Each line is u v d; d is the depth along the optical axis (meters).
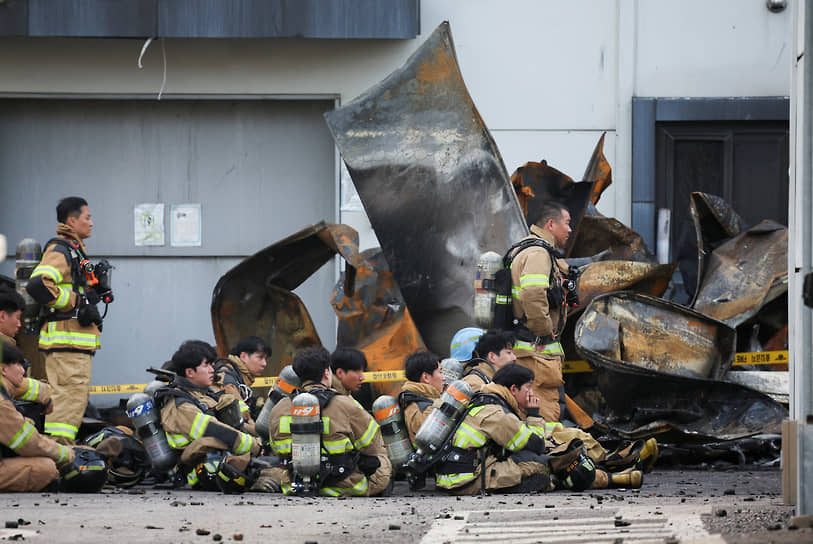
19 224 33.47
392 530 11.52
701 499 15.40
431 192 24.19
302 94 33.03
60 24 30.72
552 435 19.27
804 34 12.33
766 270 25.33
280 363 25.36
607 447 23.84
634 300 23.62
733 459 24.44
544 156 33.09
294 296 25.20
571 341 24.67
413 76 24.53
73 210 20.62
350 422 16.92
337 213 32.81
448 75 24.39
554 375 20.09
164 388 17.84
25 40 32.78
